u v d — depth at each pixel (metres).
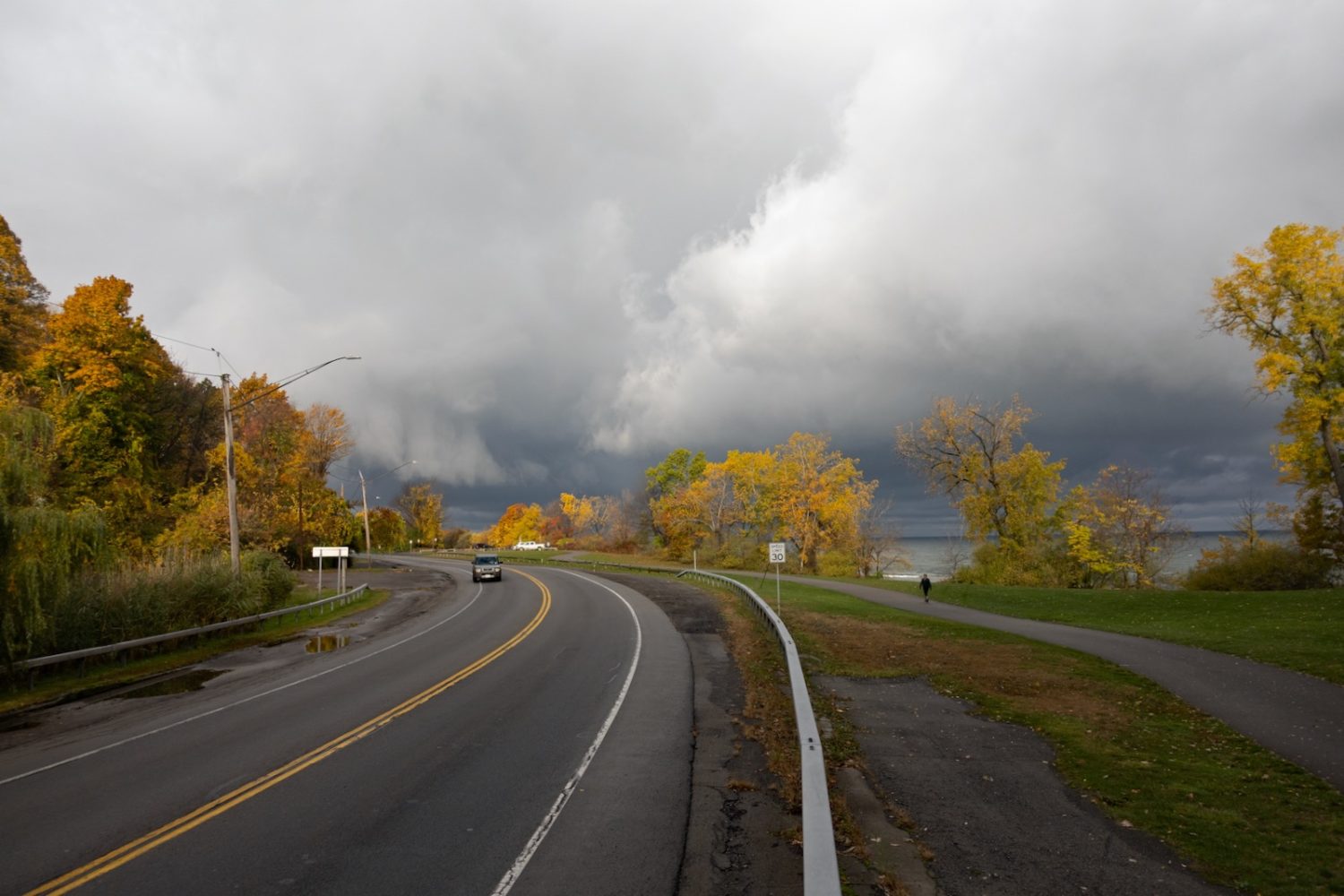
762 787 8.22
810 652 17.31
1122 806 7.66
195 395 59.12
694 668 15.94
